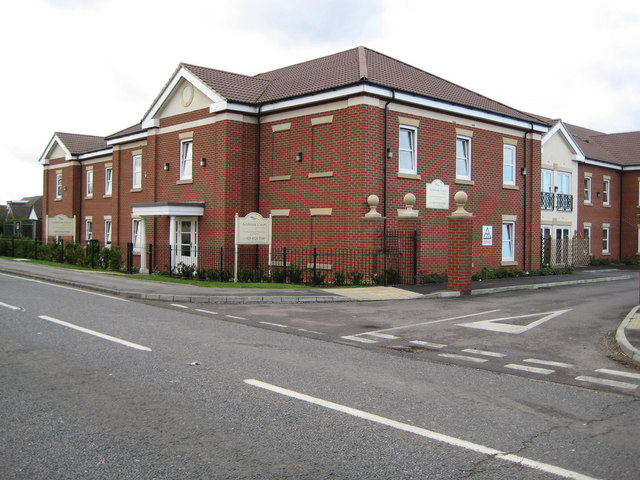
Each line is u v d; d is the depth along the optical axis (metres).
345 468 4.36
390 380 6.99
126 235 28.38
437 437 5.04
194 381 6.70
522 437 5.09
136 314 11.87
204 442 4.85
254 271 19.31
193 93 22.67
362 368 7.60
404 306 14.02
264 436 5.00
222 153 20.97
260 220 18.62
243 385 6.57
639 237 35.03
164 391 6.29
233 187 21.03
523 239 24.16
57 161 35.72
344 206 18.70
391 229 18.91
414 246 18.28
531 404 6.12
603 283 21.72
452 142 21.14
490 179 22.67
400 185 19.22
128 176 28.30
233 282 18.05
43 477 4.15
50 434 4.99
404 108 19.36
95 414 5.52
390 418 5.53
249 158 21.47
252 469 4.33
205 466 4.37
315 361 7.93
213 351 8.37
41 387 6.39
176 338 9.30
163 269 24.11
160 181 24.53
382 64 21.61
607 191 34.69
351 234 18.38
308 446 4.79
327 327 10.89
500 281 20.67
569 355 8.69
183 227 23.42
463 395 6.41
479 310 13.39
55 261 28.66
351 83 18.05
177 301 14.41
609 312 13.10
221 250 19.42
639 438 5.11
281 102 20.30
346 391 6.43
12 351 8.12
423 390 6.57
